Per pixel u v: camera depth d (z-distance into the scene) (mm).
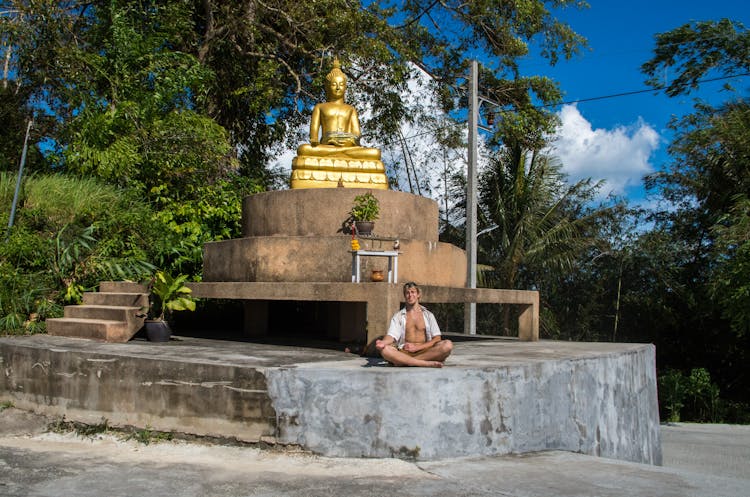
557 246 19000
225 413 5836
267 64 16531
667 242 20516
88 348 7105
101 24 15570
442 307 22469
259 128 19625
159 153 13000
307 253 8508
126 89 13656
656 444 9164
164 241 11469
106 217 11125
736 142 16766
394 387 5535
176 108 14641
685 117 18578
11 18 14641
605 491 4680
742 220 15070
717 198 18391
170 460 5465
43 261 10023
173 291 8609
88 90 13781
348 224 8891
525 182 19172
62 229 10352
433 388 5605
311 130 10805
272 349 7801
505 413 5918
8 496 4516
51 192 11180
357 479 4945
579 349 8539
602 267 21734
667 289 20156
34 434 6504
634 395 8289
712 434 13414
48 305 9555
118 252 11047
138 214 11375
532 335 10547
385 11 18516
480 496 4559
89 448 5926
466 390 5727
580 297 21719
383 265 8414
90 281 10336
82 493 4590
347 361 6465
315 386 5613
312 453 5578
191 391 5980
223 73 18109
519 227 18547
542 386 6289
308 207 9039
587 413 6906
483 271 19250
